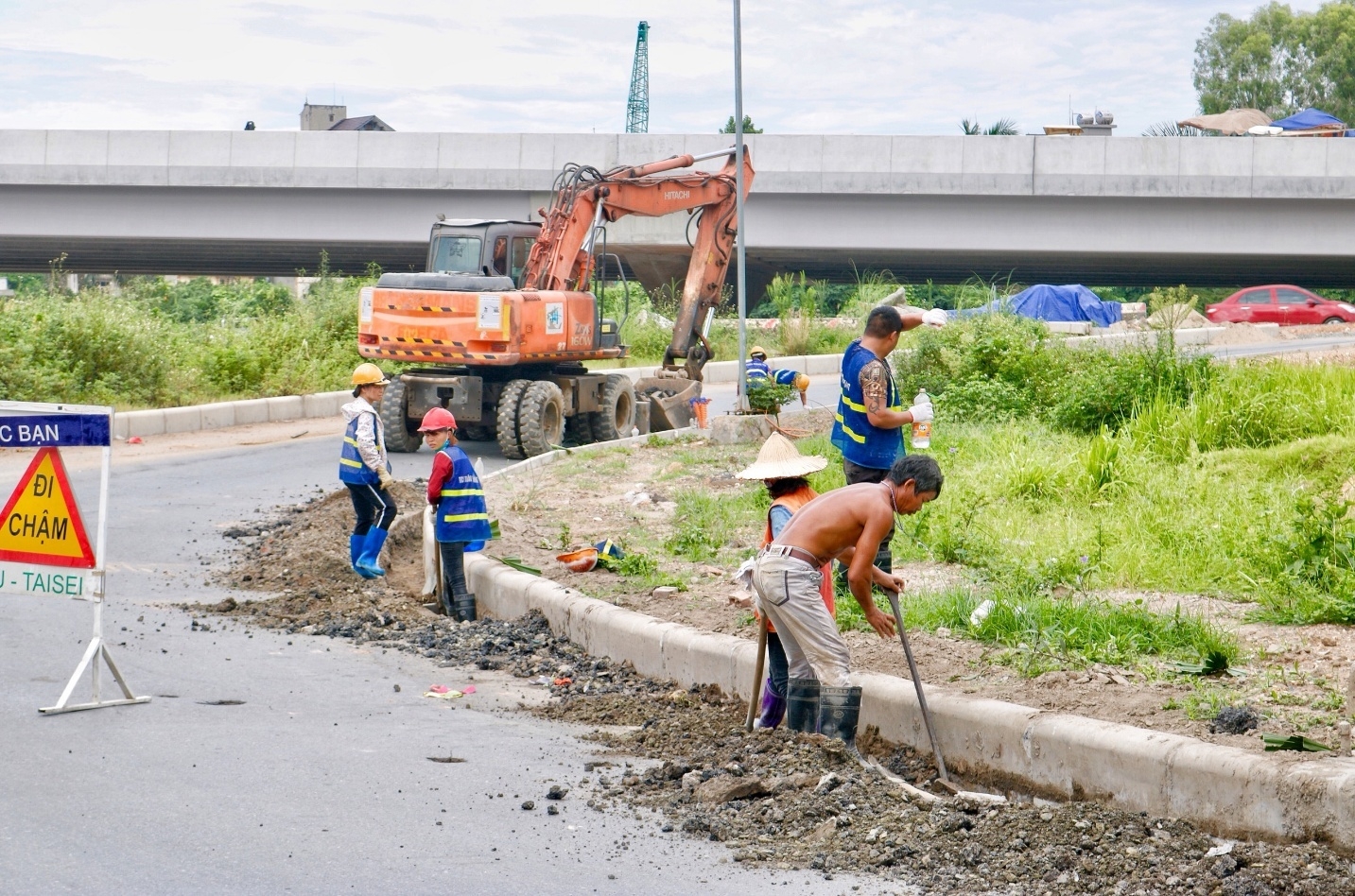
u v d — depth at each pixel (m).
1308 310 38.19
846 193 39.69
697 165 39.59
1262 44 85.19
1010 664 7.30
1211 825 5.21
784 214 40.69
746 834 5.42
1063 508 11.70
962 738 6.26
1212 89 87.38
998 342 19.58
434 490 10.24
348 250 46.72
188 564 11.65
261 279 62.47
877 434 8.23
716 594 9.74
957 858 5.07
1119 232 39.25
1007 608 8.06
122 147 40.94
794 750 6.29
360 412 11.07
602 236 19.92
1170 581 9.23
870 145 39.34
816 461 7.09
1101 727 5.74
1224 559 9.52
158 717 7.02
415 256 48.19
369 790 5.88
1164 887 4.73
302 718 7.14
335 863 4.98
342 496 14.27
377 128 83.00
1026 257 42.81
